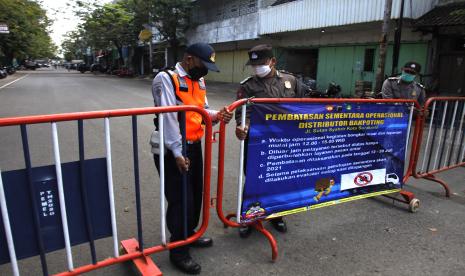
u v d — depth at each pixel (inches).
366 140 151.3
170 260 122.0
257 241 138.7
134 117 102.4
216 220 155.8
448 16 448.1
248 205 126.6
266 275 117.0
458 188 199.8
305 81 669.3
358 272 119.2
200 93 115.6
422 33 501.4
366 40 618.2
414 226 152.6
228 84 1065.5
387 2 434.6
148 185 194.9
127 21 1523.1
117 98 665.6
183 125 108.9
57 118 90.8
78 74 1904.5
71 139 301.1
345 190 150.1
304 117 130.6
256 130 122.2
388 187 164.7
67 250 99.4
